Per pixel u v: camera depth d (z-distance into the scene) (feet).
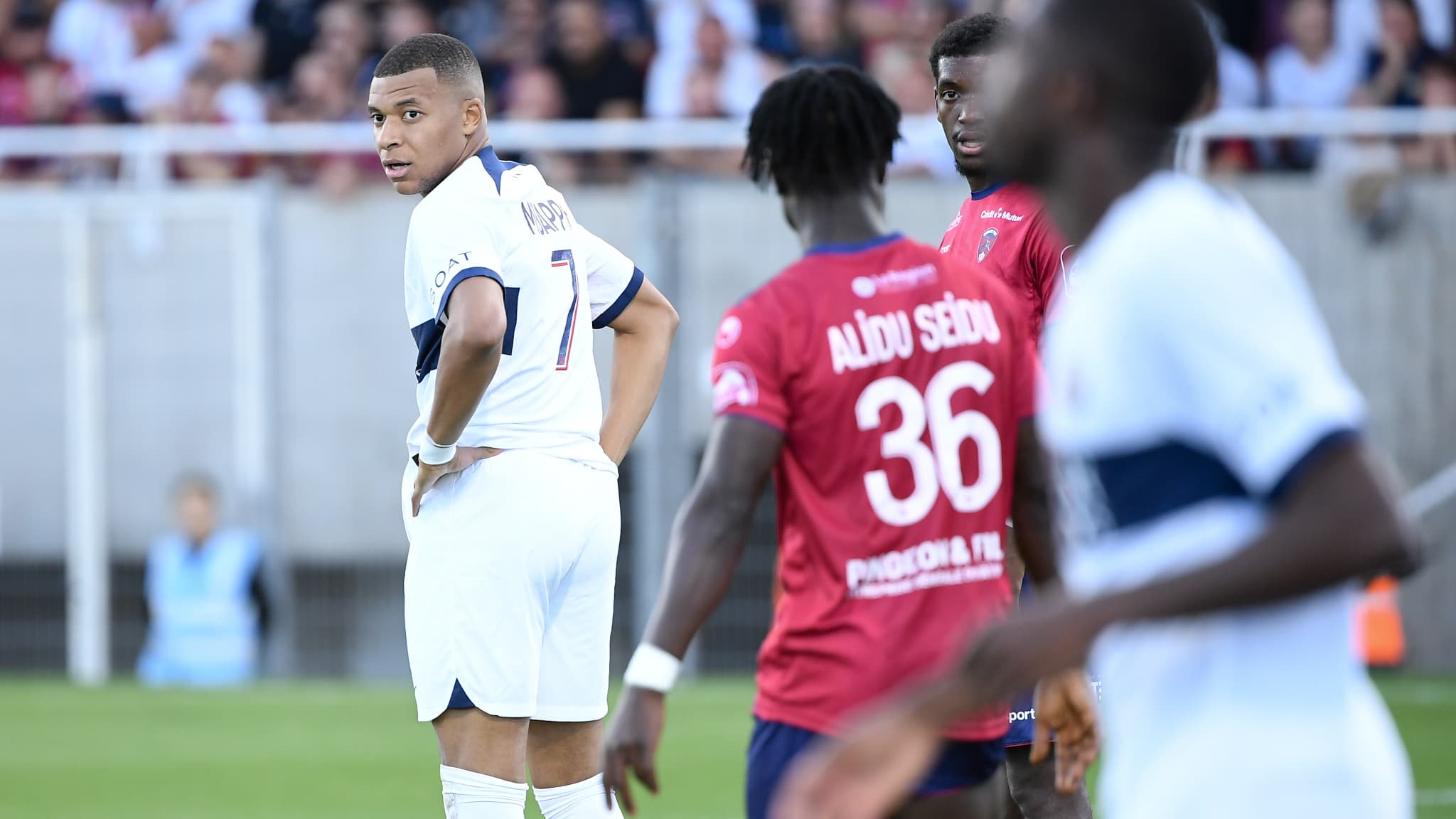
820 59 135.03
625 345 49.26
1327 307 106.11
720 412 30.83
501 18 138.51
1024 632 19.67
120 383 110.32
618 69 132.05
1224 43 134.21
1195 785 20.92
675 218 105.29
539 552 43.70
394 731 88.58
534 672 43.86
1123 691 21.97
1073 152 21.65
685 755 80.53
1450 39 132.05
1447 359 105.29
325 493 109.09
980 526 31.35
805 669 30.99
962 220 47.88
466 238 42.63
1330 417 19.26
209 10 143.74
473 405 42.04
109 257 110.01
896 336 31.17
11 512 111.24
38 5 146.61
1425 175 105.81
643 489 103.91
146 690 101.30
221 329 109.40
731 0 136.15
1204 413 20.21
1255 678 20.85
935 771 31.58
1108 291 20.67
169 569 106.63
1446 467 104.99
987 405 31.65
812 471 30.96
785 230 104.83
